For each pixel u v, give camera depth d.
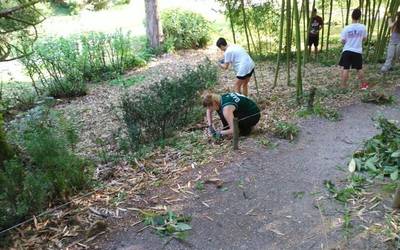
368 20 9.80
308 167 4.04
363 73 7.59
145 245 2.98
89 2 19.81
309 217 3.19
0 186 3.19
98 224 3.17
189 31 12.62
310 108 5.55
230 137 4.91
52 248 2.97
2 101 8.27
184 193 3.68
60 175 3.64
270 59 9.67
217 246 2.94
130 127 5.13
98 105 8.15
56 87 9.14
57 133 4.94
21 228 3.19
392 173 3.57
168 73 10.05
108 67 10.53
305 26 9.59
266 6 9.99
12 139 4.82
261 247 2.90
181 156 4.52
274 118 5.51
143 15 18.42
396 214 3.09
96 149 5.48
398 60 8.20
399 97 6.09
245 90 6.84
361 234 2.91
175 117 5.47
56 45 9.59
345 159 4.14
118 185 3.94
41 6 13.41
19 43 8.73
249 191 3.65
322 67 8.52
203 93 7.33
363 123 5.14
